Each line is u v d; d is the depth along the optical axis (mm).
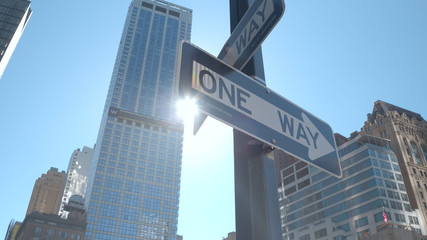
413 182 122938
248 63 5754
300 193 127312
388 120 140375
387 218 100062
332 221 110688
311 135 5652
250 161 4828
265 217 4340
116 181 191625
